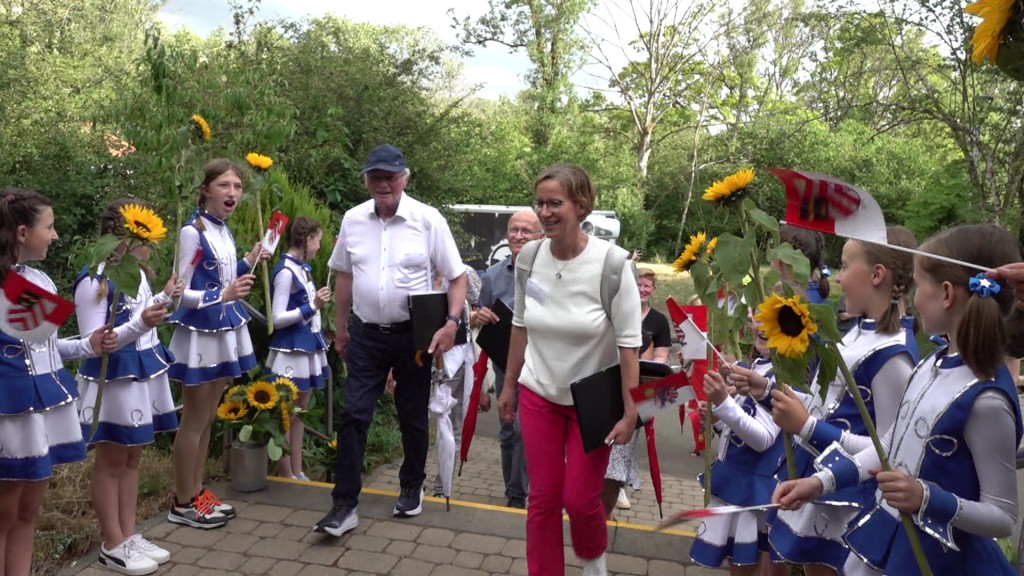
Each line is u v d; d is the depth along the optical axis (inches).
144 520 156.4
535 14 1181.7
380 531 155.9
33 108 440.5
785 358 78.6
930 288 80.2
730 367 106.0
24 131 410.3
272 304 205.9
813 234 147.5
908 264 96.2
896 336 96.0
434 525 159.5
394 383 170.2
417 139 377.7
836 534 100.3
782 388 91.4
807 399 106.7
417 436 161.2
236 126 291.6
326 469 238.1
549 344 122.5
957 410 76.3
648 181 1282.0
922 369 84.6
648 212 1196.5
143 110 246.4
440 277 172.7
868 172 1024.2
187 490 155.4
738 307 99.9
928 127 760.3
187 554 143.1
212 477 181.8
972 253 77.7
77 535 143.5
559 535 124.3
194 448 154.5
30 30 523.2
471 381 202.1
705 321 124.6
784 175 77.7
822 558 101.1
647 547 151.9
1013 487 75.4
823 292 146.1
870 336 98.1
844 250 100.3
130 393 134.0
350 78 362.0
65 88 521.3
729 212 89.4
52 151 393.4
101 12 772.6
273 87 295.9
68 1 609.3
